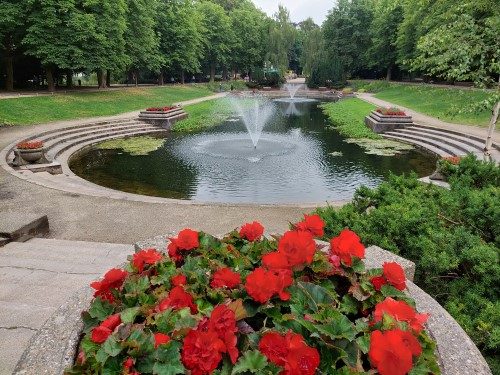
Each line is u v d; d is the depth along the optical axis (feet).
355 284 7.54
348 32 188.55
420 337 6.28
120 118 79.46
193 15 166.09
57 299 13.51
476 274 12.01
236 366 5.30
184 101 128.88
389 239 14.48
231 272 7.29
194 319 6.14
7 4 83.30
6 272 16.03
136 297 7.18
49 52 89.40
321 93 176.45
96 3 93.76
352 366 5.69
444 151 55.93
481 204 14.38
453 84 125.08
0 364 9.77
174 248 8.87
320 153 55.88
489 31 31.12
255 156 52.95
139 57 128.77
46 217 23.65
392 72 180.75
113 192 34.09
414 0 89.97
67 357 6.99
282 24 206.08
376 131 72.79
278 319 6.35
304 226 9.20
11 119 65.26
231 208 28.22
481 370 6.69
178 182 41.24
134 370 5.46
